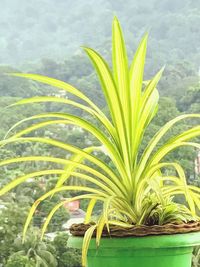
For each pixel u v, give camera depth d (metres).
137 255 1.67
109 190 1.76
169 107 32.44
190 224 1.67
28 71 60.53
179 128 18.78
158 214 1.72
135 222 1.74
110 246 1.67
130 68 1.76
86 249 1.60
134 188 1.73
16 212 26.59
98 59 1.66
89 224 1.77
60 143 1.73
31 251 26.62
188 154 24.98
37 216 19.30
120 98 1.73
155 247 1.64
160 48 73.94
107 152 1.78
